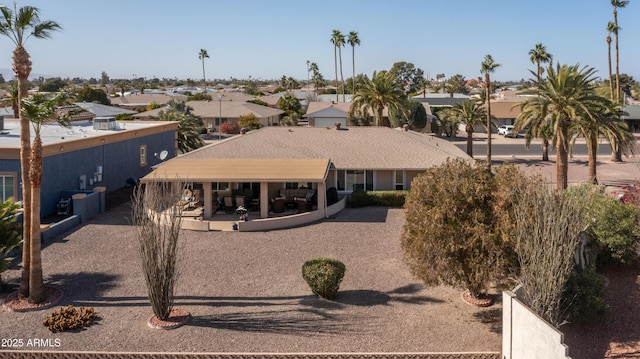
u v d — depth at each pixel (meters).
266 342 15.88
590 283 16.98
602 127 37.94
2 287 20.11
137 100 122.88
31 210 18.72
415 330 16.72
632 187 28.72
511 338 14.16
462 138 81.31
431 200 17.75
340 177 37.59
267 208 31.38
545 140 57.16
